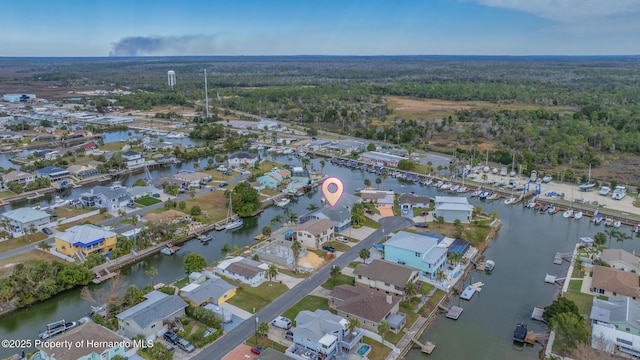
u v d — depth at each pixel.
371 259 115.38
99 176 195.88
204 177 182.88
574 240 132.88
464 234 128.00
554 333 86.25
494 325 91.31
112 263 112.56
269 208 160.62
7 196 166.25
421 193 177.38
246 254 119.00
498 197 172.62
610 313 87.44
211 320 85.50
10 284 94.88
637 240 133.00
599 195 169.75
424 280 105.75
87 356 72.69
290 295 98.94
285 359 73.31
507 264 117.75
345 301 90.31
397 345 82.75
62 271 100.88
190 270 105.31
